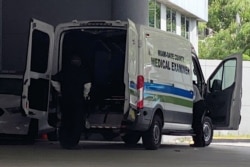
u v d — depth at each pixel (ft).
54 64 47.57
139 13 65.62
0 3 70.28
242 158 42.39
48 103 46.70
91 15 69.15
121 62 47.11
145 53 46.57
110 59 47.47
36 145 51.85
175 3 105.91
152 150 47.85
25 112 45.27
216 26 148.05
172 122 50.90
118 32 47.37
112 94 46.19
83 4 69.41
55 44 47.73
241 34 133.49
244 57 129.08
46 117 46.91
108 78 46.93
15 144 53.21
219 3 146.72
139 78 45.50
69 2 69.72
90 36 48.06
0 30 70.03
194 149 51.80
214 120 58.34
